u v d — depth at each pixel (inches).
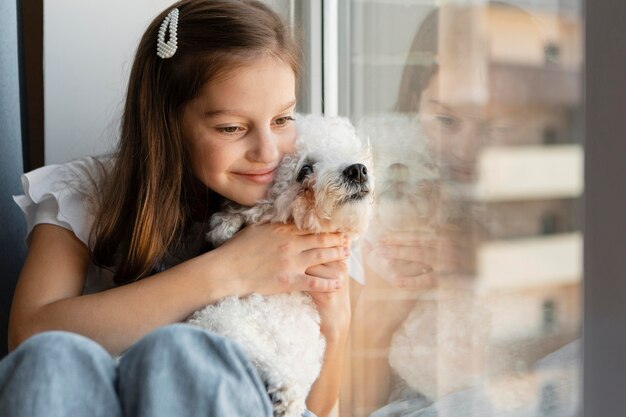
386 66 48.8
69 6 60.2
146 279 43.0
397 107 47.3
